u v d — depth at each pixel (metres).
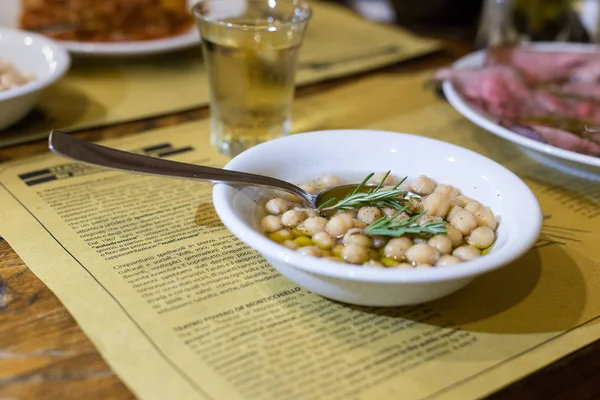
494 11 0.67
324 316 0.32
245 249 0.36
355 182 0.39
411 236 0.33
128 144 0.46
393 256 0.32
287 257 0.29
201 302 0.32
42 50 0.50
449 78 0.52
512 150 0.48
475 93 0.50
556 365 0.30
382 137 0.40
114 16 0.58
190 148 0.46
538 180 0.44
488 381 0.29
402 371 0.29
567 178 0.45
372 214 0.34
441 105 0.54
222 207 0.32
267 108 0.45
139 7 0.59
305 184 0.38
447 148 0.39
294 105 0.53
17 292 0.32
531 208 0.33
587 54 0.57
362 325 0.31
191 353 0.29
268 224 0.34
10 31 0.51
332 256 0.32
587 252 0.37
